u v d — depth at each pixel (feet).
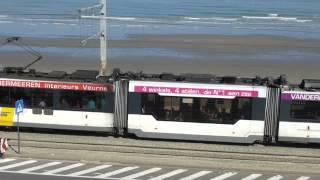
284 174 98.07
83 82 124.47
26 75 128.47
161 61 255.70
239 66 250.16
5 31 318.86
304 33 332.80
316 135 119.85
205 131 122.01
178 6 407.44
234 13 384.06
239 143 122.42
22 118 126.93
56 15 360.69
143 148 115.14
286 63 258.37
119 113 124.06
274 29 342.64
